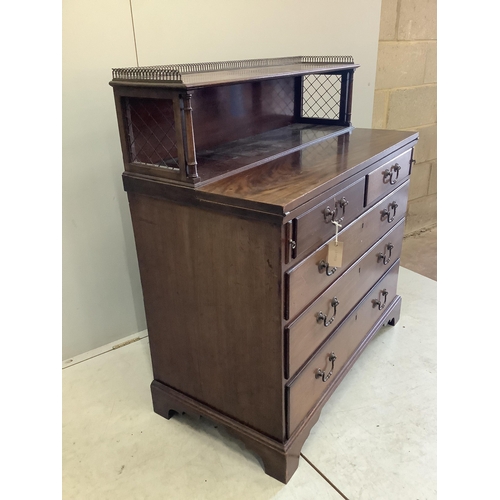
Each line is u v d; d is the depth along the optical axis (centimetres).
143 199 130
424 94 281
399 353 189
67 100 154
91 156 165
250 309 121
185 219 123
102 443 149
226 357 133
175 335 144
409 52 260
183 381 150
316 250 123
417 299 229
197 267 127
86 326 187
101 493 132
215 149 153
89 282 181
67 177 162
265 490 132
